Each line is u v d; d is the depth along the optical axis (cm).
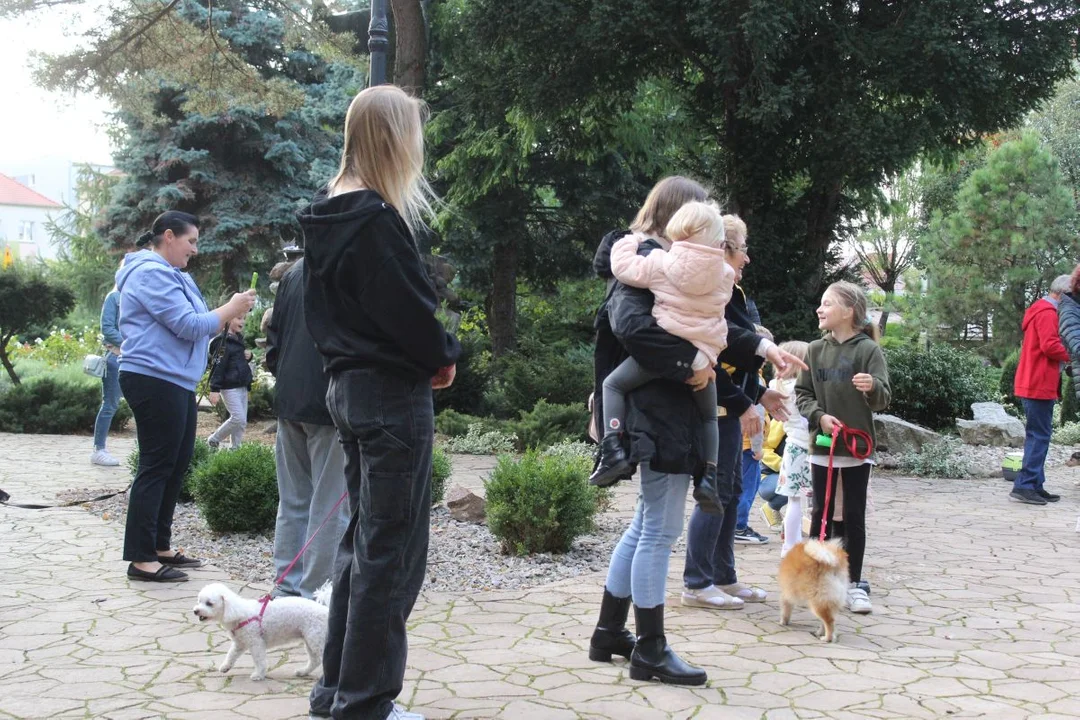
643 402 382
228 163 2628
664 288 361
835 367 528
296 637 400
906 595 563
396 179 303
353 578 298
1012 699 381
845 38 1359
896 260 2973
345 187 305
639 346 362
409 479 295
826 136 1393
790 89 1345
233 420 977
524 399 1463
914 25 1341
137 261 549
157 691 378
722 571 543
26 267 1614
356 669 296
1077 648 458
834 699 378
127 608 496
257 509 679
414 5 1605
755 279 1572
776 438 735
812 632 480
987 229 2362
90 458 1112
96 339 2373
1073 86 2952
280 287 494
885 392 510
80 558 605
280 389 474
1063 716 362
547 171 2088
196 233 571
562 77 1576
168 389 544
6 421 1400
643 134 1950
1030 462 930
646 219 398
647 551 392
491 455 1245
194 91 1609
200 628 465
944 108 1423
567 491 649
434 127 1952
